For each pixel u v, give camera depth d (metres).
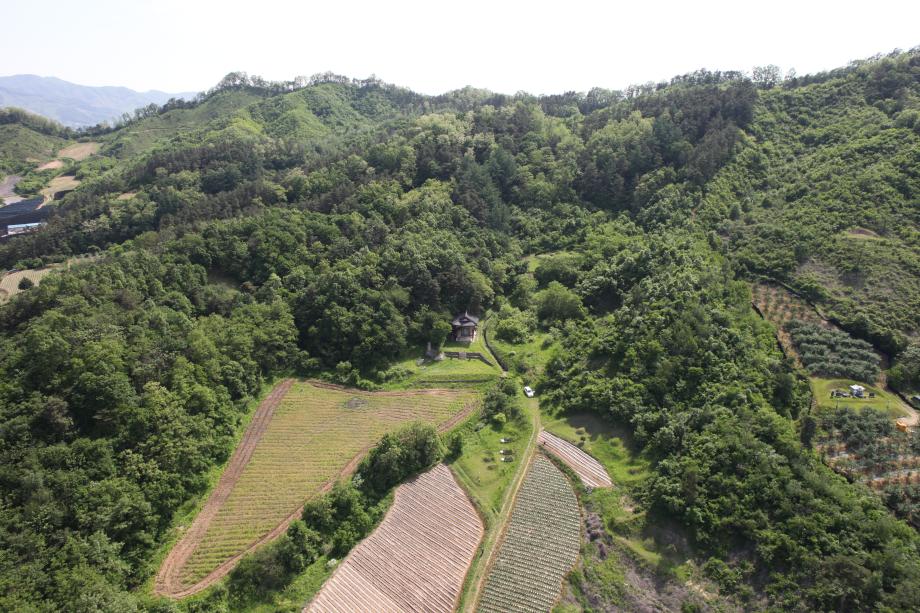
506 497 67.75
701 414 68.62
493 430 80.12
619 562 57.72
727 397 70.69
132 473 62.09
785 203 110.50
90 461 61.00
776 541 53.50
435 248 111.38
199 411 74.38
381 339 95.44
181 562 59.19
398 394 89.50
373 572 59.09
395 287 102.62
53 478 56.94
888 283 83.50
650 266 99.31
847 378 74.31
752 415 66.06
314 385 91.50
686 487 60.41
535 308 110.88
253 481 70.44
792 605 49.22
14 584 48.28
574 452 73.81
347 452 75.75
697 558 56.19
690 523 58.38
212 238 108.69
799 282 90.38
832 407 69.44
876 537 51.00
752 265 97.38
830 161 113.62
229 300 99.19
